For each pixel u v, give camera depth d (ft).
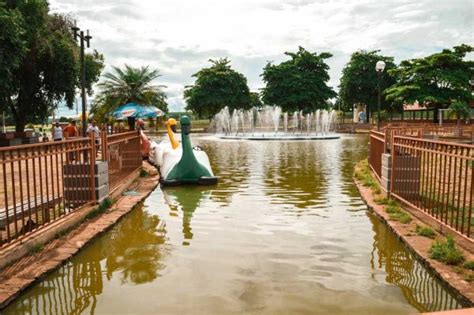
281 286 14.34
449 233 18.71
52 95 83.66
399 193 25.85
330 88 197.47
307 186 34.30
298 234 20.43
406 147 24.25
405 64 148.25
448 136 88.89
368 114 207.31
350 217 23.68
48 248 17.92
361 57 195.11
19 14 62.03
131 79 85.87
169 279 15.07
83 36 43.14
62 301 13.47
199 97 198.59
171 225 22.44
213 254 17.66
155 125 152.97
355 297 13.47
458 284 13.64
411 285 14.39
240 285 14.44
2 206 23.75
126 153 35.19
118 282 14.89
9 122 200.34
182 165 35.19
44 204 20.20
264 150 73.82
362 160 53.62
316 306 12.85
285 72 188.65
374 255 17.40
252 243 19.10
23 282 14.32
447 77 134.82
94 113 87.56
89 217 22.88
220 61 203.00
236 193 31.50
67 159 23.94
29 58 75.25
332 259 16.96
